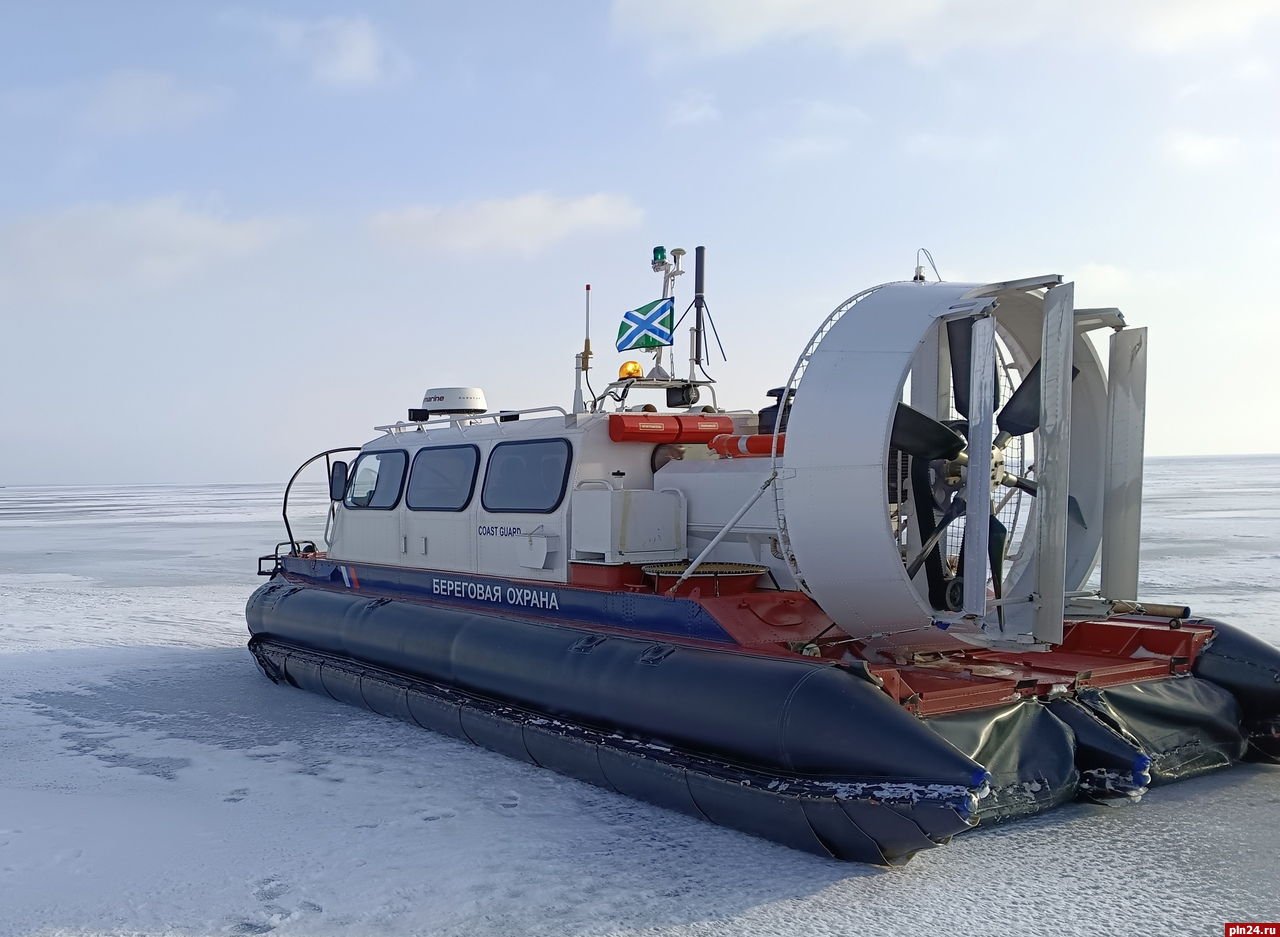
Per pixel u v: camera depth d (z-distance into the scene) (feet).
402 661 23.44
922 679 16.49
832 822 13.80
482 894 13.66
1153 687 17.66
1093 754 15.81
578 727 18.40
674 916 12.87
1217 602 40.01
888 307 16.08
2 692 28.45
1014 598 17.33
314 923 12.88
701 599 17.66
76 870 14.75
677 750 16.43
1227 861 14.42
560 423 22.27
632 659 17.61
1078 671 17.13
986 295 15.81
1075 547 20.17
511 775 19.43
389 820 16.87
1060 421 15.16
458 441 25.63
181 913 13.23
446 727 21.74
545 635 19.88
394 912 13.16
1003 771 15.01
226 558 74.02
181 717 25.14
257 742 22.49
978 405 14.60
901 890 13.52
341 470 30.45
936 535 16.46
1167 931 12.24
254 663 32.99
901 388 15.06
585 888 13.80
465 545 24.72
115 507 216.13
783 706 14.64
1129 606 19.45
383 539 28.19
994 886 13.61
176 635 38.68
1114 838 15.34
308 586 30.27
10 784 19.33
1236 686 18.51
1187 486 221.25
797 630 17.67
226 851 15.47
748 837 15.70
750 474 19.35
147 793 18.63
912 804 12.83
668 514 20.54
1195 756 17.70
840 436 15.39
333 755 21.26
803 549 16.07
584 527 20.45
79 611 45.39
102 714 25.55
